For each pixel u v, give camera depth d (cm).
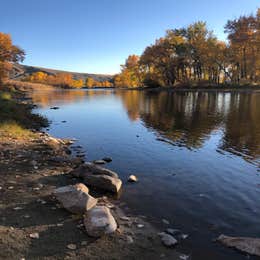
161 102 4347
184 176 1020
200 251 564
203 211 745
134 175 1023
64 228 605
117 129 2022
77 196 697
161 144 1525
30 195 766
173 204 785
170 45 8394
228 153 1337
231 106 3466
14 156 1133
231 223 684
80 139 1677
